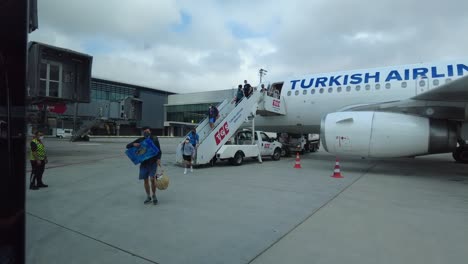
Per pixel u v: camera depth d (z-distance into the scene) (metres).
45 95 13.23
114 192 6.70
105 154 16.41
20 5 1.36
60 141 32.72
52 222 4.53
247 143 13.72
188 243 3.71
